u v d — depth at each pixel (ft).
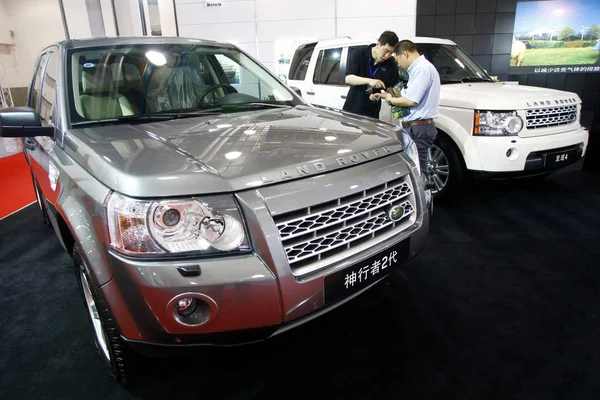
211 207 3.94
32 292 7.92
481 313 6.68
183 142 4.95
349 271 4.62
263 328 4.18
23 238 10.66
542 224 10.19
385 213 5.16
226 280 3.88
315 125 5.94
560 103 10.71
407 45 9.75
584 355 5.63
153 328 3.98
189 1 26.37
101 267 4.11
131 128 5.76
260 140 5.07
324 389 5.22
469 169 10.66
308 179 4.38
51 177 5.84
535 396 4.96
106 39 7.47
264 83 8.32
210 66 7.90
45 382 5.52
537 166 10.40
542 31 26.32
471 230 10.00
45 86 7.80
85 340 6.43
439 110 11.27
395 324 6.49
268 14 26.43
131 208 3.84
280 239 4.08
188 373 5.58
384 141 5.48
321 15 26.35
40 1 36.09
